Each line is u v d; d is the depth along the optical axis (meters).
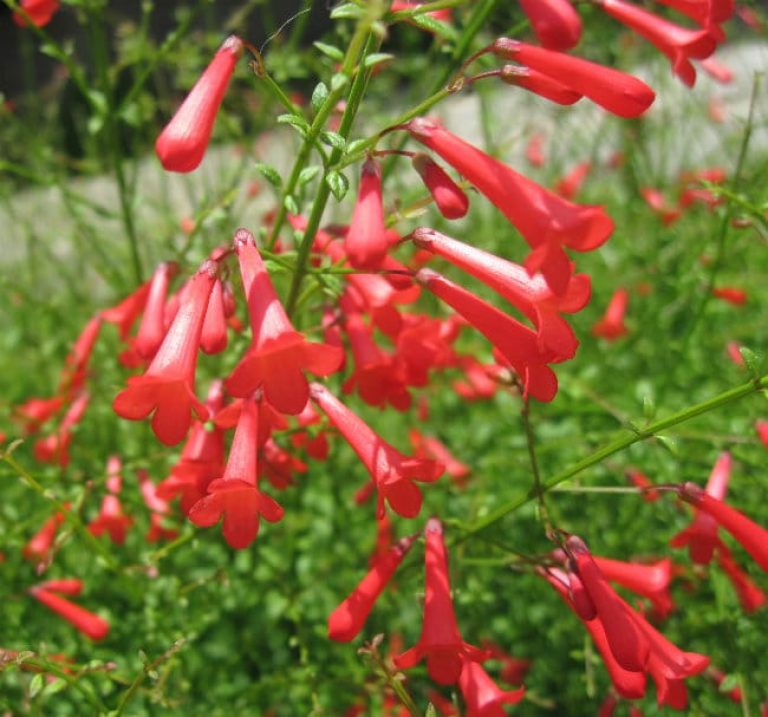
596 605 0.13
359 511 0.21
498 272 0.12
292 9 0.37
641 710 0.18
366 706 0.18
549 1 0.10
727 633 0.16
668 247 0.25
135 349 0.15
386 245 0.11
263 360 0.11
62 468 0.20
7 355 0.28
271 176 0.13
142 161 0.32
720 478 0.16
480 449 0.23
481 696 0.13
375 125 0.22
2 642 0.18
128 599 0.20
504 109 0.34
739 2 0.21
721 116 0.30
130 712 0.17
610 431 0.21
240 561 0.19
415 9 0.11
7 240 0.30
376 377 0.15
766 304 0.25
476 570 0.19
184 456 0.14
